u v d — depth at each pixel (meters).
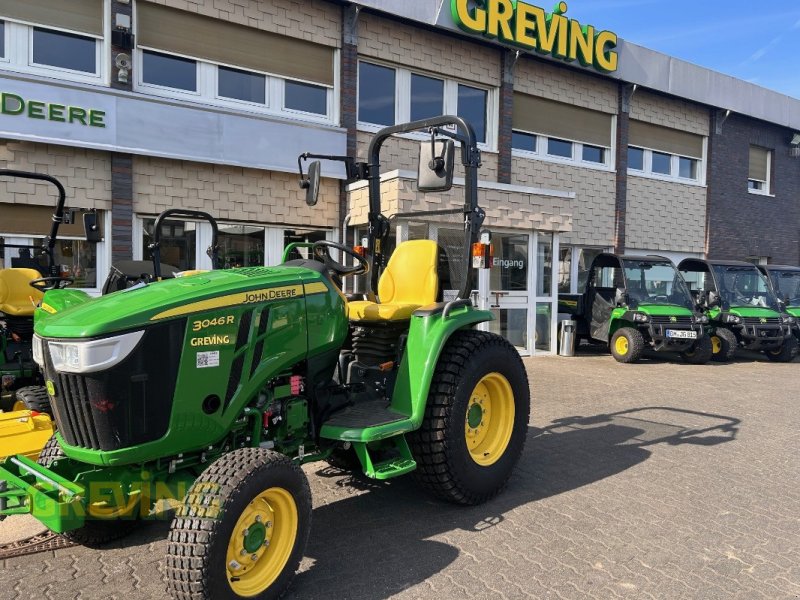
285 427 3.46
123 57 8.30
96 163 8.27
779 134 17.36
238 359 3.07
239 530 2.75
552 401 7.43
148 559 3.37
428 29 11.02
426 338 3.83
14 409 5.35
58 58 8.11
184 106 8.69
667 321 10.70
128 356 2.70
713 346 11.75
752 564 3.35
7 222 7.84
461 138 4.25
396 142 10.90
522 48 11.84
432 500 4.25
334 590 3.04
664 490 4.45
